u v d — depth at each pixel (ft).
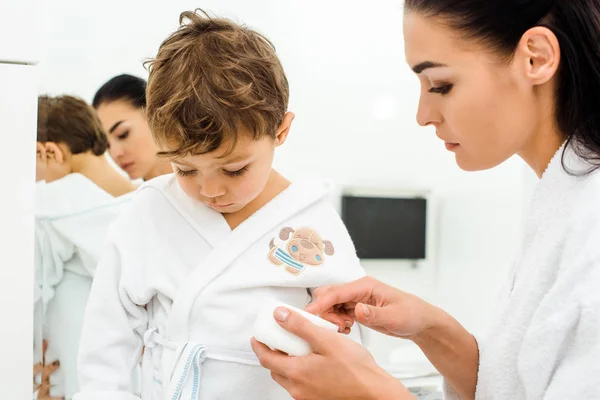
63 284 4.59
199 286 2.40
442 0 1.98
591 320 1.73
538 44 1.93
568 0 1.92
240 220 2.58
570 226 1.96
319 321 2.05
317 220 2.65
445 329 2.44
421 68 2.08
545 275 2.02
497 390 2.11
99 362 2.43
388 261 5.99
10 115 2.32
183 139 2.11
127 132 4.81
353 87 5.81
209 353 2.35
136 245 2.51
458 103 2.03
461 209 6.15
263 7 5.38
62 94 4.67
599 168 1.97
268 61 2.37
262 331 1.99
